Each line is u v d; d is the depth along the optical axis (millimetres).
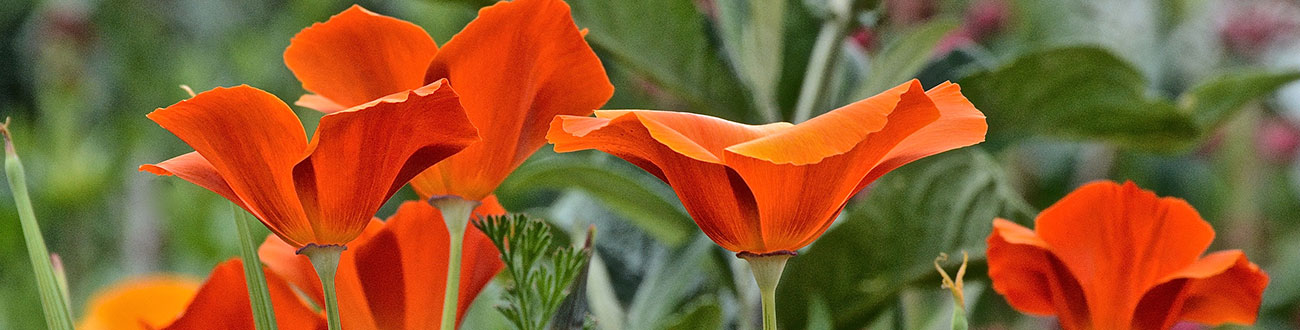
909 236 718
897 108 525
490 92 552
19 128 1719
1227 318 590
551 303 570
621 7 737
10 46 2730
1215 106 847
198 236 1422
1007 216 718
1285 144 1902
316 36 565
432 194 560
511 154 559
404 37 564
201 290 571
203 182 532
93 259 1702
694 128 524
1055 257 586
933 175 719
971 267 720
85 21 1835
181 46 2080
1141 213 581
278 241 580
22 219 546
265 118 526
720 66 754
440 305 574
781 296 725
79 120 1815
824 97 771
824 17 777
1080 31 1405
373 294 571
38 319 1275
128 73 1918
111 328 630
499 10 544
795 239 539
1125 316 582
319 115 1546
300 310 576
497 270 584
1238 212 1738
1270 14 1686
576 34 553
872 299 726
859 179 536
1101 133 784
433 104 524
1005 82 754
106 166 1706
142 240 1660
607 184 770
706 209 539
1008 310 996
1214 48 1649
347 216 536
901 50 744
